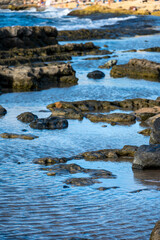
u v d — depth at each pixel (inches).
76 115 692.7
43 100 853.8
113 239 248.1
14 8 3836.1
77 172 405.1
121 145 519.2
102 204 311.6
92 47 1712.6
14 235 253.8
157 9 3221.0
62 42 1971.0
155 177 391.5
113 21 2758.4
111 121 667.4
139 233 256.7
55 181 374.6
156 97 882.1
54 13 3358.8
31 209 301.3
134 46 1823.3
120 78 1143.6
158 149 427.5
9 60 1316.4
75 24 2632.9
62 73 1097.4
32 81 997.8
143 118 688.4
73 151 489.7
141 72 1168.2
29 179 380.2
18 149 492.4
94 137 560.4
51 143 524.7
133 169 423.2
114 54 1592.0
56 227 267.1
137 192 340.2
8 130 592.1
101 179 382.3
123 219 280.5
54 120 622.2
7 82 1011.9
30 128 610.2
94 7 3211.1
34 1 4099.4
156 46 1811.0
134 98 869.2
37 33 1669.5
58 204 312.2
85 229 263.7
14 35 1567.4
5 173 398.9
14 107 775.1
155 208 300.8
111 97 879.1
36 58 1400.1
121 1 3602.4
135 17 2908.5
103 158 466.9
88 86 1014.4
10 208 303.0
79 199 323.9
